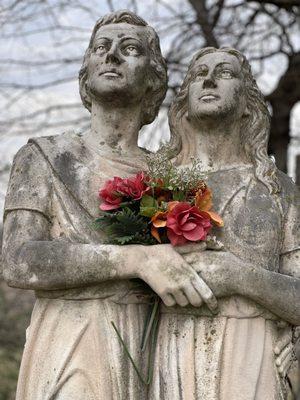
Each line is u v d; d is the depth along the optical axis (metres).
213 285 3.57
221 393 3.58
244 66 4.05
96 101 4.02
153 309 3.66
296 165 9.26
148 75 4.09
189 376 3.58
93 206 3.78
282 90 10.20
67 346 3.60
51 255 3.62
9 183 3.91
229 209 3.82
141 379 3.61
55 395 3.57
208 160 3.96
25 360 3.67
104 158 3.91
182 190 3.73
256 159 3.99
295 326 3.87
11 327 11.60
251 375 3.61
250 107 4.05
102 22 4.10
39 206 3.77
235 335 3.63
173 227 3.57
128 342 3.62
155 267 3.53
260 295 3.62
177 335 3.66
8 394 11.50
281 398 3.71
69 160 3.86
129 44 3.99
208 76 3.91
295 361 4.00
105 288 3.64
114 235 3.68
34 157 3.88
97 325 3.61
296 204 3.95
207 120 3.91
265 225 3.80
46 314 3.70
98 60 3.97
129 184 3.72
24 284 3.64
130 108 4.03
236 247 3.75
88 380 3.56
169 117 4.09
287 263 3.88
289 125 10.32
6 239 3.77
